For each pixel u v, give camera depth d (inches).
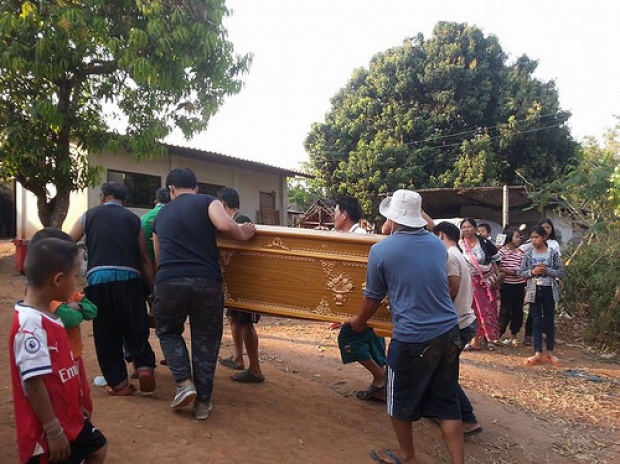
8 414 144.4
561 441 187.2
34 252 91.2
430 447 165.6
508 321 321.4
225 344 258.8
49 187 517.3
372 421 174.7
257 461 132.9
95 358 201.0
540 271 274.8
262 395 181.9
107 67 381.7
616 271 331.9
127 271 159.0
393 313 138.4
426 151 942.4
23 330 87.6
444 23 997.8
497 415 199.6
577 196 382.3
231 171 694.5
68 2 344.5
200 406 150.4
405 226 139.3
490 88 949.2
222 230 148.9
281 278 161.6
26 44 336.2
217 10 372.8
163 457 126.1
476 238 301.1
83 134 386.0
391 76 1008.9
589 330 326.6
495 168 907.4
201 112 398.9
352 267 154.7
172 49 353.1
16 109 372.8
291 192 1258.6
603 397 231.0
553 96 941.8
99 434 101.3
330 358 252.2
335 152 1015.0
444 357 135.8
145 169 566.9
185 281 145.9
